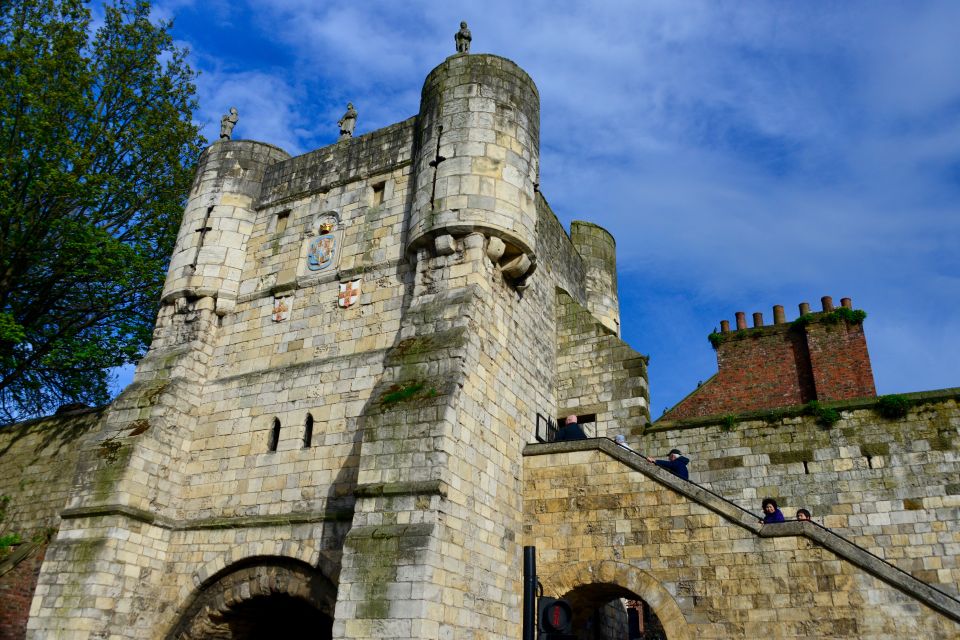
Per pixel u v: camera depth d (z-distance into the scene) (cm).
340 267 2216
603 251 3291
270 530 1875
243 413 2116
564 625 1162
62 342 3111
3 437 2980
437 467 1584
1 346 2972
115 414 2136
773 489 2114
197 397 2209
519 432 2052
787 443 2150
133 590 1897
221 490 2030
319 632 2131
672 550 1752
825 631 1544
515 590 1831
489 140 2088
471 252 1947
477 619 1631
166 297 2377
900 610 1499
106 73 3164
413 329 1858
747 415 2234
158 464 2045
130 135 3153
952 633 1450
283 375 2109
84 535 1914
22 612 2292
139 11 3281
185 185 3319
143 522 1961
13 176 2859
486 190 2009
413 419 1662
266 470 1988
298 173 2489
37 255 2938
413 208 2091
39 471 2748
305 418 2011
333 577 1730
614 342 2516
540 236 2550
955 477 1922
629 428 2377
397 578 1484
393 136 2353
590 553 1836
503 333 2039
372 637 1449
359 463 1741
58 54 2898
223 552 1916
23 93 2780
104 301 3172
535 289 2419
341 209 2323
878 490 1994
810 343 3170
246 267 2406
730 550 1691
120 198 3183
